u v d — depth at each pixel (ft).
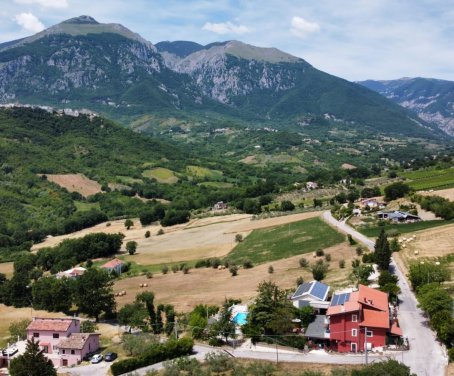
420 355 253.65
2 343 345.92
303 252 500.74
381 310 281.74
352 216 624.18
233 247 583.99
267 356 270.46
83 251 614.75
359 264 407.64
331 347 277.64
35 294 437.17
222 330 306.14
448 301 281.33
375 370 213.05
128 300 428.15
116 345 325.62
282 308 298.97
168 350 285.43
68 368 292.40
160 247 640.17
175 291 437.99
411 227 521.24
